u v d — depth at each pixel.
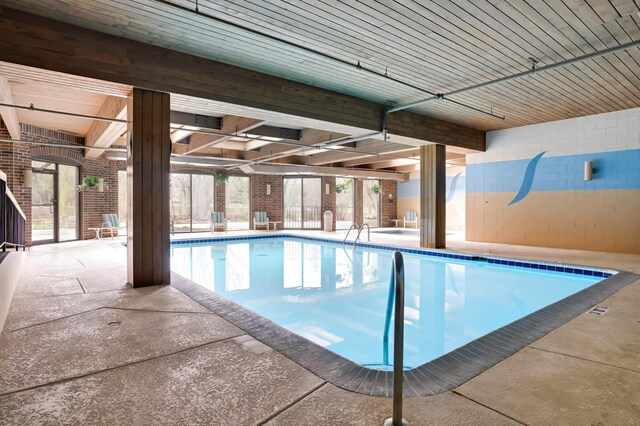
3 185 4.92
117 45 4.17
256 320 3.18
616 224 7.62
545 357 2.45
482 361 2.38
